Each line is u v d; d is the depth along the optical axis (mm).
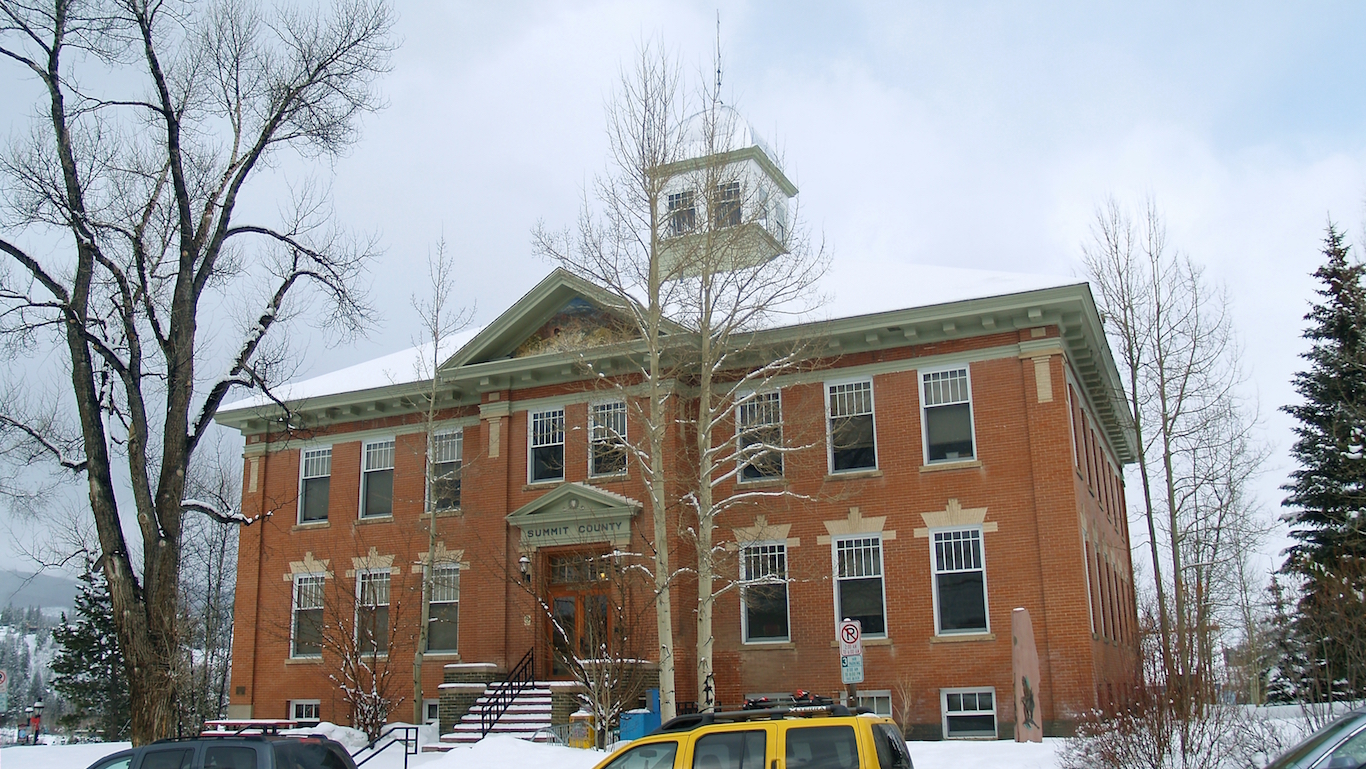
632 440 28672
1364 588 22375
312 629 32844
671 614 26938
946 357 26953
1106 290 26953
